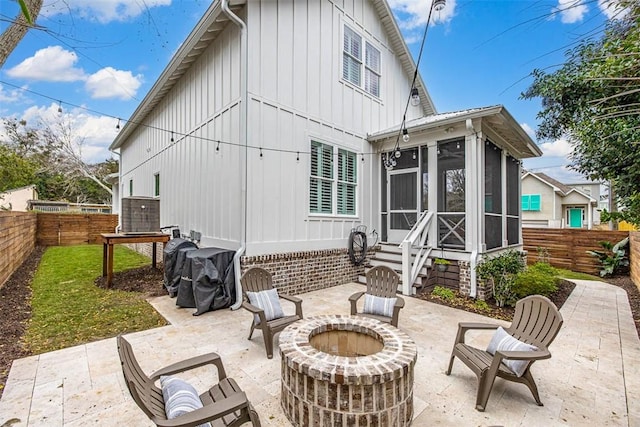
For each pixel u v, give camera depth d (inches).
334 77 287.9
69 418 94.8
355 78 314.5
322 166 275.0
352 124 305.9
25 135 768.9
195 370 126.0
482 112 227.3
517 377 105.1
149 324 175.8
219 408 70.9
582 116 235.0
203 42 260.2
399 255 295.6
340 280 282.8
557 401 107.9
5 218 249.0
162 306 207.5
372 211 320.5
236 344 151.7
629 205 232.7
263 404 104.4
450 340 159.6
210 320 184.1
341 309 211.3
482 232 246.4
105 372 122.1
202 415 68.4
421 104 437.4
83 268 316.5
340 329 121.8
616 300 246.2
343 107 296.7
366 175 316.5
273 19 236.2
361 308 209.8
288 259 241.8
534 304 117.6
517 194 345.7
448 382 119.5
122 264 343.6
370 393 85.5
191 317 188.2
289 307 215.2
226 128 241.3
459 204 255.6
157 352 142.0
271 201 233.1
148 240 260.7
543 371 129.5
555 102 255.9
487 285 234.7
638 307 227.0
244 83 217.2
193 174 296.0
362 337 120.0
